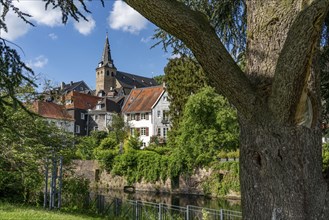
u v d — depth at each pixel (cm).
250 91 229
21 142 1113
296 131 226
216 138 2475
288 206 226
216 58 222
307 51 202
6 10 351
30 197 1348
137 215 1109
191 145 2586
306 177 227
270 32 262
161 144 4188
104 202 1288
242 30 504
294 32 204
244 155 245
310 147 230
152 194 2752
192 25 216
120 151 3300
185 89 3152
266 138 231
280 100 216
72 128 5700
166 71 3312
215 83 234
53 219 894
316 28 199
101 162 3272
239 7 483
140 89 5922
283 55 210
